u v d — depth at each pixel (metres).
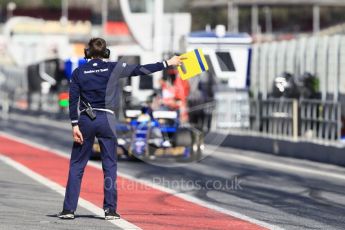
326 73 78.62
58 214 33.72
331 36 78.31
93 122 32.28
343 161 60.91
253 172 56.03
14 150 70.56
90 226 31.53
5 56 174.50
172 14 87.69
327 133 68.50
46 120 123.75
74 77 32.50
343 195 44.16
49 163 59.06
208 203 40.22
